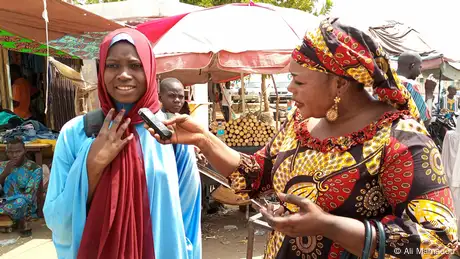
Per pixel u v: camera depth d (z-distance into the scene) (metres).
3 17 4.45
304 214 1.20
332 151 1.33
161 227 1.74
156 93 1.82
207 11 5.41
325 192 1.32
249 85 17.34
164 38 5.00
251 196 1.76
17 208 4.87
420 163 1.20
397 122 1.28
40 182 5.40
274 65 4.80
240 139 5.52
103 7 9.06
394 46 8.68
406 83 4.48
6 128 6.63
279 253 1.49
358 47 1.24
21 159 5.16
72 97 8.98
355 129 1.35
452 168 4.39
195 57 4.74
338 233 1.19
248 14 5.37
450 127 6.12
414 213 1.19
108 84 1.69
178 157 1.91
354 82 1.33
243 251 4.50
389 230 1.18
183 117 1.59
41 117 8.74
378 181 1.29
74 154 1.71
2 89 7.70
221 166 1.67
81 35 5.26
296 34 5.19
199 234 1.99
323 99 1.35
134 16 8.88
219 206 6.29
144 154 1.72
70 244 1.68
